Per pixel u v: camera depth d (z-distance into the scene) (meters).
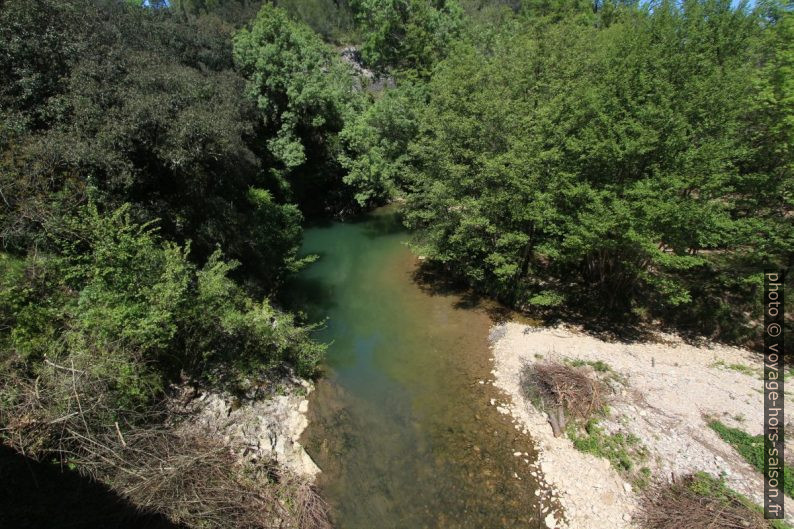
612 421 11.89
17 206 10.80
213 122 14.82
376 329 17.91
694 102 13.81
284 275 21.20
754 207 15.08
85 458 8.04
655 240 14.48
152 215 13.72
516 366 14.86
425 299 20.48
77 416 8.18
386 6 36.91
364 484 10.50
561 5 38.16
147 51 18.08
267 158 28.64
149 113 13.16
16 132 11.77
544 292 17.61
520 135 17.00
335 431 12.12
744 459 10.62
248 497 8.97
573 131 16.55
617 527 9.26
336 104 30.72
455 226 19.11
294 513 9.20
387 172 28.22
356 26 57.31
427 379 14.59
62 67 13.80
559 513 9.72
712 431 11.54
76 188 11.62
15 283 9.66
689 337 16.48
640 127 13.70
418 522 9.58
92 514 7.38
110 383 9.02
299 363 14.16
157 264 11.23
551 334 16.72
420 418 12.76
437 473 10.84
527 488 10.38
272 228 20.56
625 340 16.28
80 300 9.72
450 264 22.47
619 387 13.27
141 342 9.98
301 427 12.08
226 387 12.00
